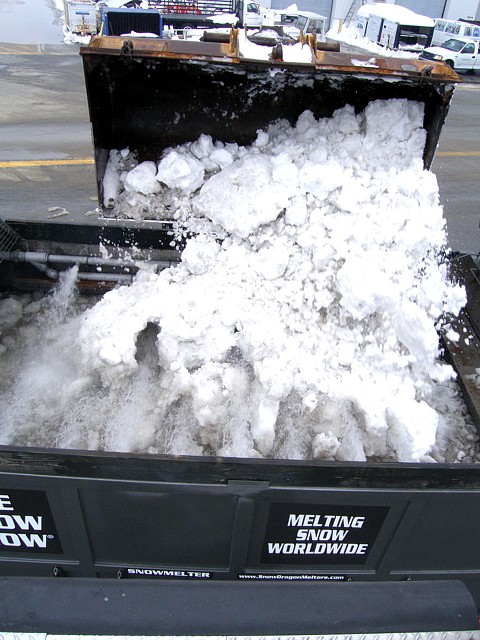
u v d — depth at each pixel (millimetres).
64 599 1587
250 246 3004
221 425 2633
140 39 2537
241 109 3031
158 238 3604
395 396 2648
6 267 3561
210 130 3092
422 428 2477
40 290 3635
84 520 2053
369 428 2535
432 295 2770
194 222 3127
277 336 2785
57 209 6246
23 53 15312
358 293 2670
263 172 2902
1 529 2111
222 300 2898
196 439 2664
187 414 2736
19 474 1896
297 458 2529
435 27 20828
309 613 1588
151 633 1520
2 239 3436
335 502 1980
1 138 8680
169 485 1908
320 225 2865
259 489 1919
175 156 2998
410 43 20172
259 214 2859
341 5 24578
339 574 2299
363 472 1912
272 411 2549
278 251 2893
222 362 2803
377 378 2734
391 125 2857
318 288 2852
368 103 2959
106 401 2832
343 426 2584
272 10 21734
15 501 2002
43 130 9195
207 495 1938
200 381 2701
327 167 2828
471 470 1931
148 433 2674
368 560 2248
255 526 2078
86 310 3479
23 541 2164
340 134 2941
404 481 1943
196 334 2781
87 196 6758
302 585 1679
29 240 3605
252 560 2236
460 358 3121
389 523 2082
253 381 2736
